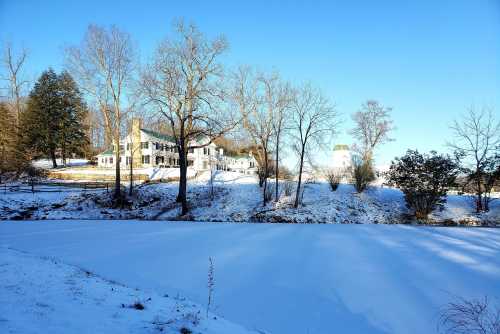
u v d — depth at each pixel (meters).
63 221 22.62
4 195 27.22
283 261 11.08
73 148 50.28
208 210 27.05
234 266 10.37
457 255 12.01
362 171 30.56
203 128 27.98
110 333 4.69
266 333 5.90
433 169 24.59
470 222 24.03
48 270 8.19
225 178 36.19
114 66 28.53
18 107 43.94
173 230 18.55
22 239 14.91
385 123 45.06
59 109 48.25
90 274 8.62
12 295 5.85
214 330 5.44
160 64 25.75
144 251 12.44
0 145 38.69
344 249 13.16
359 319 6.65
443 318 6.66
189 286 8.34
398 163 26.56
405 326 6.37
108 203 27.75
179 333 5.01
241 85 28.92
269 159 35.16
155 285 8.30
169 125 29.14
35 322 4.73
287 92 28.70
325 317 6.72
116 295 6.71
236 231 18.38
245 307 7.11
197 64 26.62
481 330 6.06
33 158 44.44
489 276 9.35
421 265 10.56
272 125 29.30
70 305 5.70
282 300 7.56
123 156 53.75
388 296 7.85
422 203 24.86
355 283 8.76
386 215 26.14
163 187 31.88
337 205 27.67
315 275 9.47
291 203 27.98
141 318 5.47
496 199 28.12
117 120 28.66
